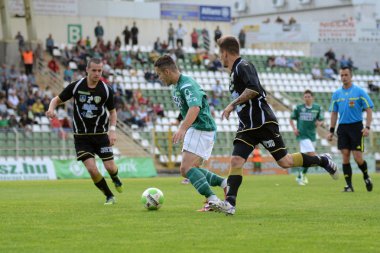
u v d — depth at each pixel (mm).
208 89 76438
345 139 30359
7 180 51844
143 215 19062
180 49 79562
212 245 13484
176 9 88375
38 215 19344
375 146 69875
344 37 93188
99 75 22078
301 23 92938
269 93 79688
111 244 13672
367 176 30562
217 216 18656
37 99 62250
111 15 84438
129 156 61188
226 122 70625
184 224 16828
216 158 61500
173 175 59969
